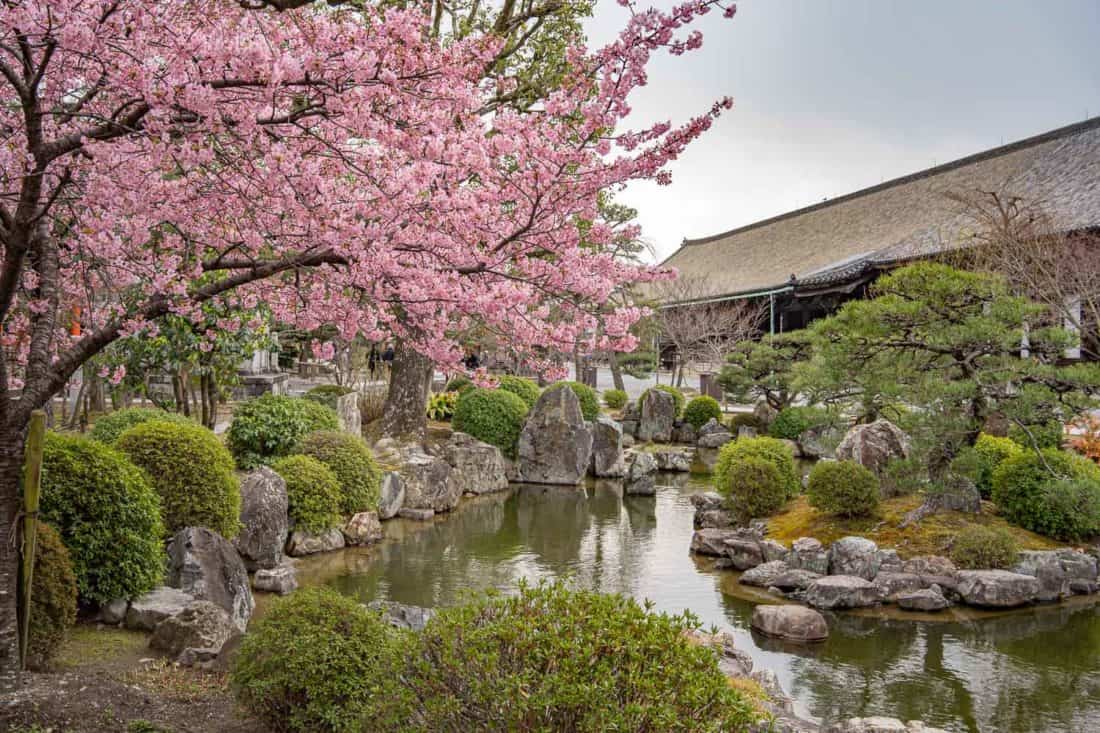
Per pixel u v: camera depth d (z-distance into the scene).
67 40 3.26
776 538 10.14
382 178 4.16
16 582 4.20
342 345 16.78
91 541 5.57
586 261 4.48
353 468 10.80
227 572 6.60
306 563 9.42
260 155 4.22
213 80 3.50
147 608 5.73
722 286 35.00
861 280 21.94
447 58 3.88
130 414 9.25
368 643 4.28
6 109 4.45
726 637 6.90
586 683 2.83
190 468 7.13
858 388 11.64
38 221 3.94
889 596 8.45
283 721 4.11
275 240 4.32
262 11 4.16
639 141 3.84
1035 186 20.95
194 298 4.09
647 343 27.53
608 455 16.45
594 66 3.69
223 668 5.04
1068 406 9.41
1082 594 8.74
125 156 3.88
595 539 11.12
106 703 4.24
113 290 5.27
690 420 21.38
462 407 16.45
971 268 15.96
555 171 3.91
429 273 4.08
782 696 5.74
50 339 4.35
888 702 6.02
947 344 9.75
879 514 10.34
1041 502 9.54
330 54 3.60
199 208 4.37
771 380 19.89
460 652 3.09
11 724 3.78
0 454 4.08
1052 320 12.37
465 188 4.32
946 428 9.52
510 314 4.41
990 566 8.81
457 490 13.62
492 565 9.55
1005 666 6.73
